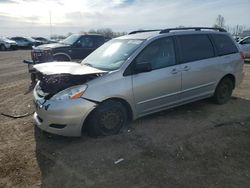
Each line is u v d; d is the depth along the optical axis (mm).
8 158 3768
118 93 4223
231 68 5996
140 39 4844
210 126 4770
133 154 3807
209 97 5891
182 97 5168
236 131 4559
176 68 4926
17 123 5109
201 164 3529
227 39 6094
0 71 12852
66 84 4230
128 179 3227
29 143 4227
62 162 3641
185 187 3059
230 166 3480
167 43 4934
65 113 3891
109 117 4297
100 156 3771
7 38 34219
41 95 4273
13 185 3166
